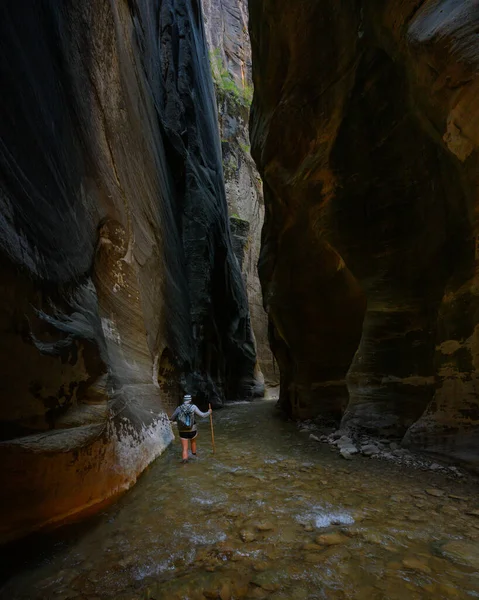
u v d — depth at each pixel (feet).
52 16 17.43
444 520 13.01
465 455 18.58
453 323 20.20
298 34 32.76
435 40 16.65
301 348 39.11
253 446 27.45
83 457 13.82
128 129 32.27
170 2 81.20
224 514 14.14
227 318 84.89
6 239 10.84
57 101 16.97
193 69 82.74
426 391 23.25
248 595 8.97
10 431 10.87
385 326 26.43
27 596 9.07
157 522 13.50
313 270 36.73
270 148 37.35
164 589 9.27
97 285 21.94
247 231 130.52
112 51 28.22
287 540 11.75
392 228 25.99
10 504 10.50
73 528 12.57
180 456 24.38
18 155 12.59
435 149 22.30
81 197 19.29
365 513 13.79
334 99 30.09
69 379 14.06
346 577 9.59
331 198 29.89
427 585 9.16
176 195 63.67
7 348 10.70
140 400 24.39
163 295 41.22
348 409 27.99
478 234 18.89
